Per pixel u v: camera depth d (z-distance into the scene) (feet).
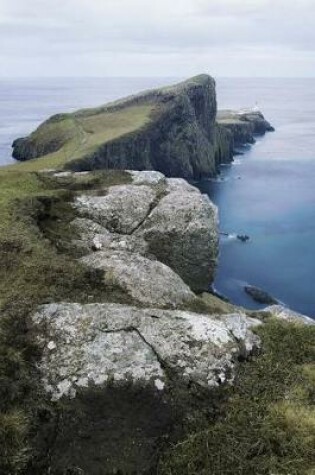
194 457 36.45
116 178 98.32
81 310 46.01
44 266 55.93
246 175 462.19
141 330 44.21
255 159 553.64
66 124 428.56
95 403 38.75
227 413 39.75
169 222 81.30
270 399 41.29
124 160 364.17
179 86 521.24
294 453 36.40
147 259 62.85
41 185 95.04
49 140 412.98
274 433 37.47
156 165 433.48
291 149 621.31
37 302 48.11
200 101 515.09
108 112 522.47
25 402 38.11
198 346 43.83
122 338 43.21
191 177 454.81
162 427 38.37
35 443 36.06
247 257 223.71
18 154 445.78
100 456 36.37
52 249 64.39
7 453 34.55
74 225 77.61
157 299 55.93
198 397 40.63
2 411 37.14
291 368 45.32
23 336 43.55
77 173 102.37
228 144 567.59
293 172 463.42
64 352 42.06
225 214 306.55
